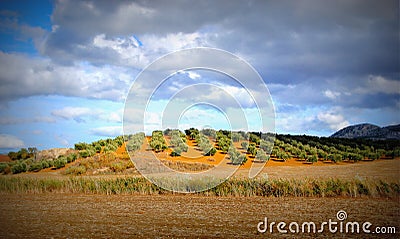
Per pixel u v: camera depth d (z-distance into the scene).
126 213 14.28
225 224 12.12
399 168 30.69
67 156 37.97
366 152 41.88
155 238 10.56
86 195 19.48
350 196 17.39
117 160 33.50
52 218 13.55
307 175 26.12
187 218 13.16
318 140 53.19
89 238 10.73
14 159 43.81
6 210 15.29
